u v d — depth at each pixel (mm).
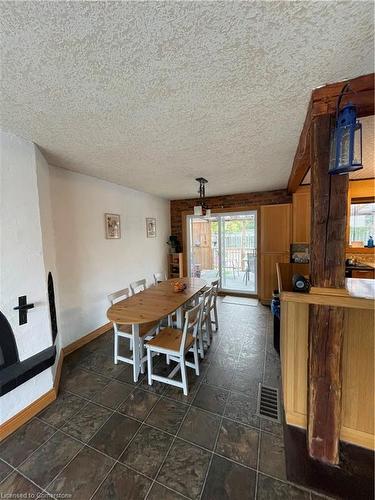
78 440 1632
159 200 5133
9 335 1771
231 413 1842
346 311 1528
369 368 1515
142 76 1190
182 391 2109
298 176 2779
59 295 2752
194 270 5711
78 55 1028
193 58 1072
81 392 2131
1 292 1728
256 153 2430
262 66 1143
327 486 1312
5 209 1756
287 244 4223
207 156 2492
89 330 3215
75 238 3004
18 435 1687
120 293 2896
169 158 2535
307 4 827
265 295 4457
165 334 2398
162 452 1526
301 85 1309
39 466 1455
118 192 3820
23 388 1807
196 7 831
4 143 1759
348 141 1179
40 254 2006
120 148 2217
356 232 3926
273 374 2322
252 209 4773
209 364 2518
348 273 3402
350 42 1002
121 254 3891
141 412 1875
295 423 1729
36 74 1148
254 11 852
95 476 1388
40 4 800
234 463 1447
